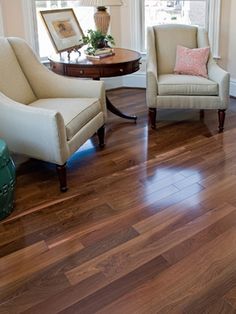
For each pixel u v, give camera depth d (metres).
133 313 1.62
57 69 3.30
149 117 3.62
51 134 2.41
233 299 1.67
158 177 2.72
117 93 4.75
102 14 3.52
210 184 2.61
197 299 1.68
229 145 3.20
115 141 3.34
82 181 2.69
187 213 2.29
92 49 3.45
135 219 2.25
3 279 1.81
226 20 4.23
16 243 2.06
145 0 4.59
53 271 1.85
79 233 2.13
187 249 1.99
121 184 2.64
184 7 4.50
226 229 2.14
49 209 2.36
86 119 2.79
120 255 1.96
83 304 1.67
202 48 3.72
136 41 4.73
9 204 2.30
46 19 3.40
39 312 1.63
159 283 1.77
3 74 2.79
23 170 2.87
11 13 3.79
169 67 3.85
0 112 2.56
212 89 3.37
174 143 3.27
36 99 3.10
